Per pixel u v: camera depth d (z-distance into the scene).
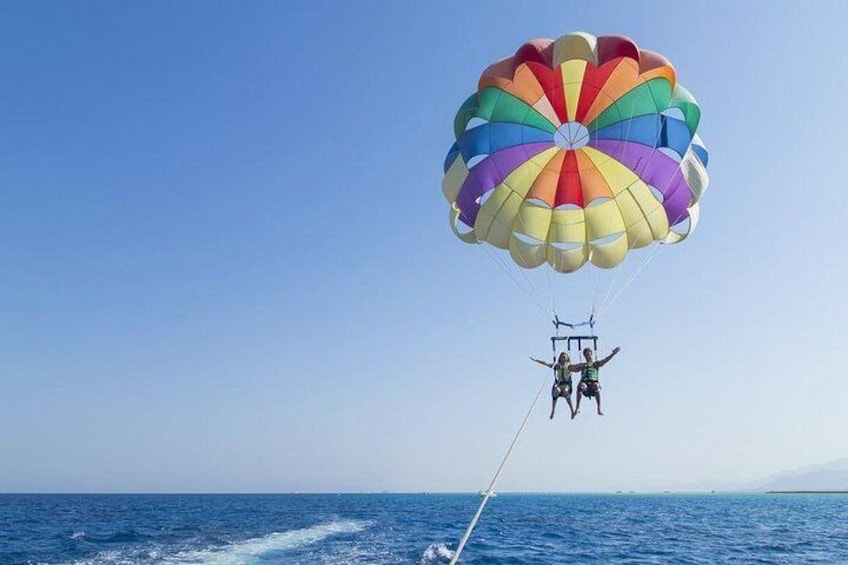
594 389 11.65
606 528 40.41
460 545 7.37
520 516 57.62
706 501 151.62
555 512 69.88
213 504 103.44
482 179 12.71
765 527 43.88
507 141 12.72
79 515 58.03
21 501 120.06
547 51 11.58
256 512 66.19
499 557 22.58
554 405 11.93
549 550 25.58
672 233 13.67
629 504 116.56
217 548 25.03
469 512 69.69
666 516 60.84
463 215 13.58
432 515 59.31
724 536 34.97
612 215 13.06
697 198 12.86
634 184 12.88
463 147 12.65
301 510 73.00
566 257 13.48
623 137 12.45
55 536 31.88
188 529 37.22
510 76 12.01
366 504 106.56
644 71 11.80
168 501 129.25
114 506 87.94
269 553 23.06
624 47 11.07
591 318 12.12
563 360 11.96
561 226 13.20
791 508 92.06
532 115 12.73
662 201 12.80
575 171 13.07
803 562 23.33
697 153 13.19
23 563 20.66
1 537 31.22
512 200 13.06
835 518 58.88
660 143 12.32
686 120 12.20
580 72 12.24
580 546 27.67
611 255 13.30
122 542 28.05
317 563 20.08
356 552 23.30
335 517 53.66
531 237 13.16
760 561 23.45
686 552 26.02
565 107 12.51
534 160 12.96
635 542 30.16
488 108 12.45
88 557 22.17
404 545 26.11
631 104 12.23
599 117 12.53
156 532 34.56
